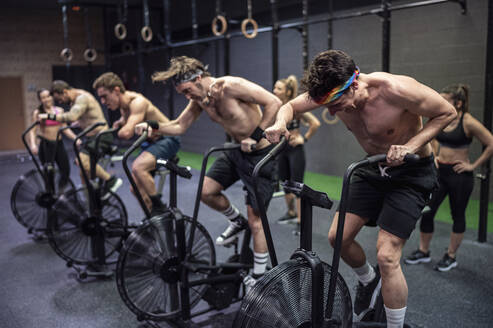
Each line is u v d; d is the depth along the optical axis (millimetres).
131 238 2281
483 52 4676
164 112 10094
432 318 2373
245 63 7965
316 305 1514
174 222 2381
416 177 1809
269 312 1463
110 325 2404
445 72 5016
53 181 3975
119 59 11820
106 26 10336
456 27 4863
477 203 4875
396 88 1632
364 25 5906
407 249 3473
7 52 10961
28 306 2648
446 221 4238
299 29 5570
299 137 3996
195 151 9656
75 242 3230
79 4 8320
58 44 11656
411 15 5277
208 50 8766
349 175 1483
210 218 4465
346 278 2910
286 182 1579
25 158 9555
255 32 5371
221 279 2406
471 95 4820
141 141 2416
